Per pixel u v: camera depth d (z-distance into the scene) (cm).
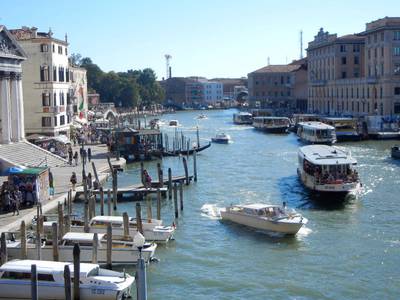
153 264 3250
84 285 2661
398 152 7269
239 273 3095
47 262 2817
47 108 8275
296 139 10744
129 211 4538
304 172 5291
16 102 6266
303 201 4803
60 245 3186
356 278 2989
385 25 10819
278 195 5081
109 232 3094
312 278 3002
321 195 4731
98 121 13550
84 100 13062
